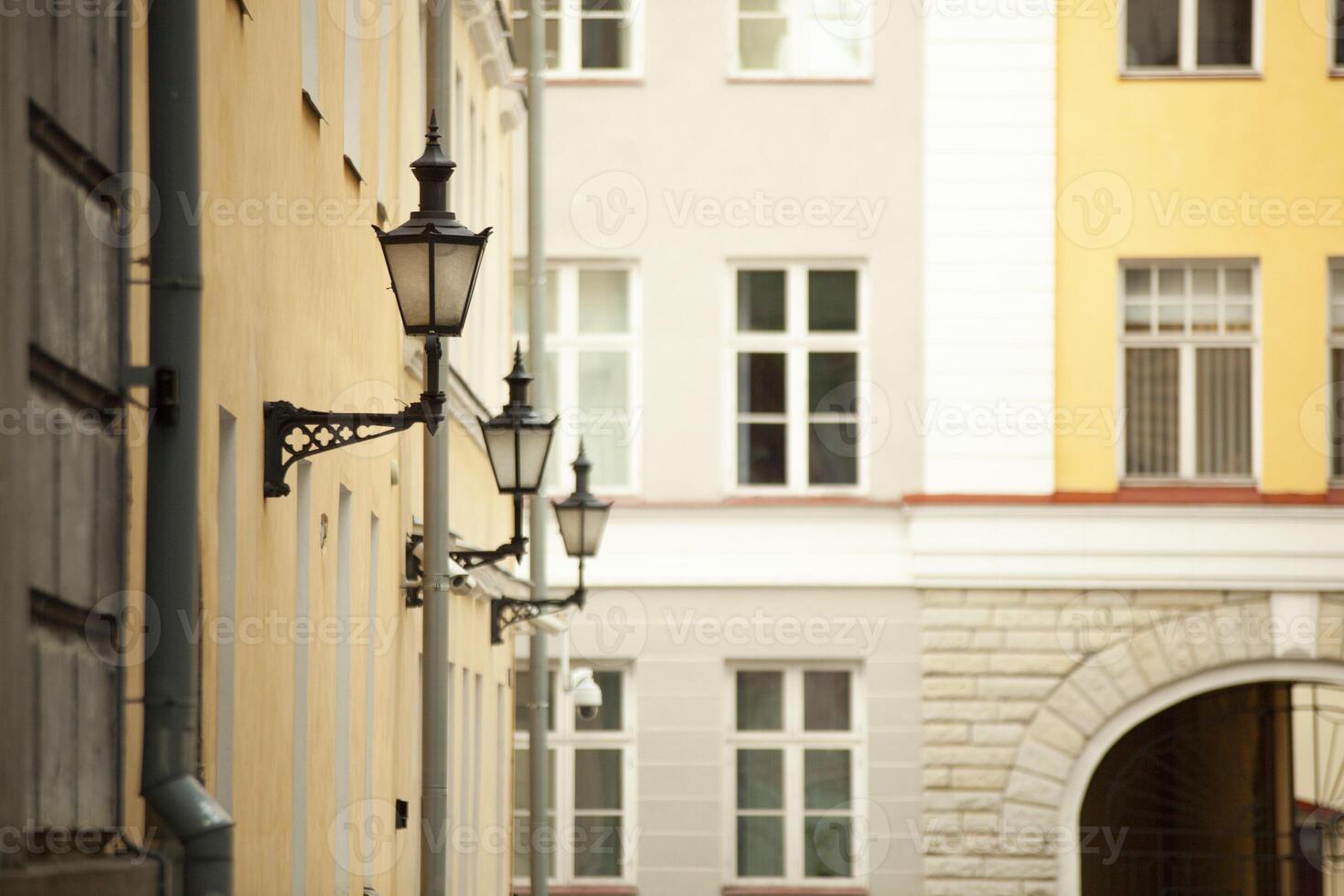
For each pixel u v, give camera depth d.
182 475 10.75
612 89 40.84
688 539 40.09
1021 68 39.97
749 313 40.72
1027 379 39.72
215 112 13.19
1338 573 38.84
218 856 10.49
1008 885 38.88
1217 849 41.19
